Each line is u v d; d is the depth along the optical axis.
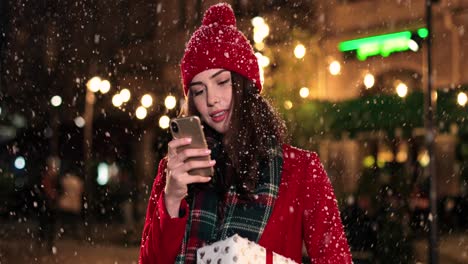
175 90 25.28
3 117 28.64
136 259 14.47
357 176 21.05
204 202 2.29
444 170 20.25
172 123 2.18
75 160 29.02
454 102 16.98
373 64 21.28
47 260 14.17
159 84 25.78
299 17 22.08
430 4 10.16
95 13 27.31
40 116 28.70
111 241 17.45
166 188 2.16
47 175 21.14
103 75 27.03
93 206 23.50
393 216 12.03
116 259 14.41
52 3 28.25
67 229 19.33
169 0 25.59
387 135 17.39
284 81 20.78
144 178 27.11
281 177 2.31
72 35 27.89
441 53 20.80
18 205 22.48
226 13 2.50
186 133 2.15
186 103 2.46
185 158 2.11
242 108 2.35
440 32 20.83
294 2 22.16
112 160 27.77
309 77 21.27
